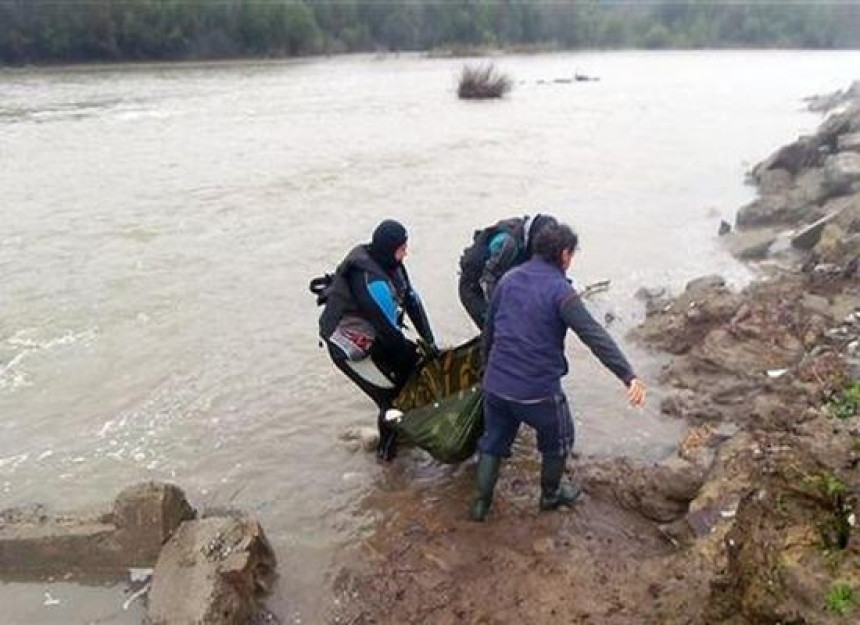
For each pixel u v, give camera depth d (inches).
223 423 267.7
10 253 449.7
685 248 444.5
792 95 1240.2
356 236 476.4
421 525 211.6
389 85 1480.1
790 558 135.0
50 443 257.3
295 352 319.3
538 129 898.1
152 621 171.6
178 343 328.8
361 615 182.1
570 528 207.2
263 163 701.3
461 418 219.3
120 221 514.6
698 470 216.8
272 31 2465.6
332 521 216.1
